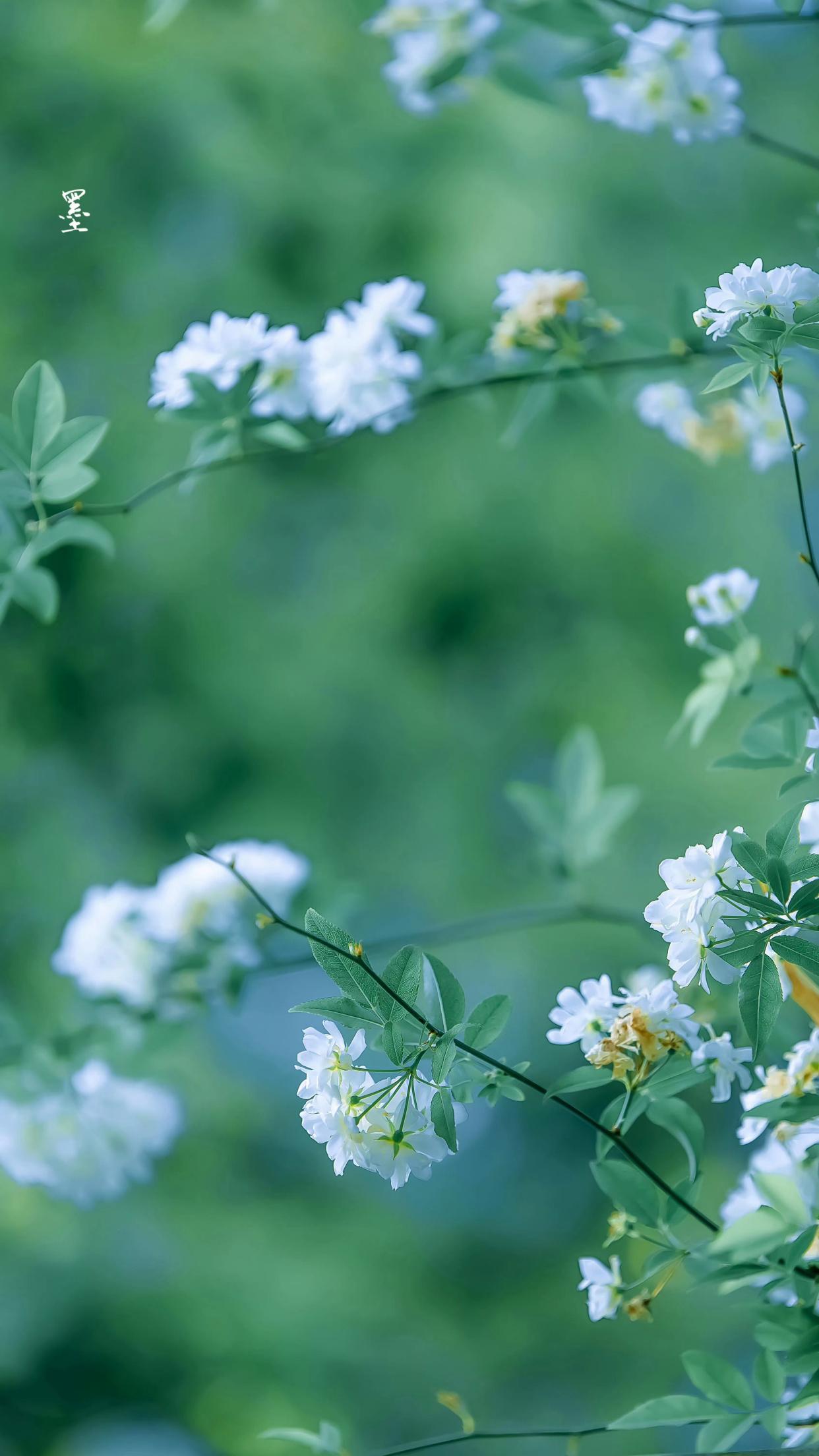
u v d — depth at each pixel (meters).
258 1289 5.06
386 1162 1.92
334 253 5.30
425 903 5.48
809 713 2.09
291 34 5.30
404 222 5.33
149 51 5.19
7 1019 2.31
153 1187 5.09
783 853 1.91
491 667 5.53
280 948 2.36
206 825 5.31
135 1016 2.33
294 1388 5.00
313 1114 1.92
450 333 5.22
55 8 5.19
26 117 5.15
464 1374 5.20
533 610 5.51
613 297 5.25
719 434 2.23
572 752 2.41
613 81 2.22
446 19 2.28
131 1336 4.91
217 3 5.30
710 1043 1.95
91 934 2.34
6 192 5.14
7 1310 4.79
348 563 5.43
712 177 5.43
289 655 5.35
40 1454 4.84
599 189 5.35
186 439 5.14
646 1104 1.97
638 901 5.35
